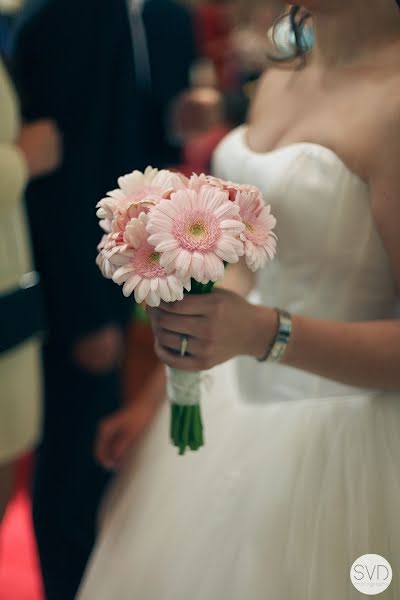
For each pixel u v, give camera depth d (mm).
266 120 1292
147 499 1325
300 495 1157
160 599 1200
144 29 2408
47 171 1779
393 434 1177
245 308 1040
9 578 2135
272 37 1362
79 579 2023
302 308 1218
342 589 1091
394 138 1058
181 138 2553
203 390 1397
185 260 909
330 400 1225
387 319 1208
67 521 2066
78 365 2027
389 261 1133
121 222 974
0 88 1519
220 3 3580
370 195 1097
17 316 1592
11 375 1619
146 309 1068
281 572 1114
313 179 1128
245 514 1178
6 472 1744
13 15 2006
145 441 1440
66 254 1888
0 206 1511
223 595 1138
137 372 2617
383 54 1140
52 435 2076
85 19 1777
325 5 1149
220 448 1292
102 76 1829
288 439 1212
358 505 1132
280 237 1179
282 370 1272
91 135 1852
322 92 1198
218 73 3264
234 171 1293
